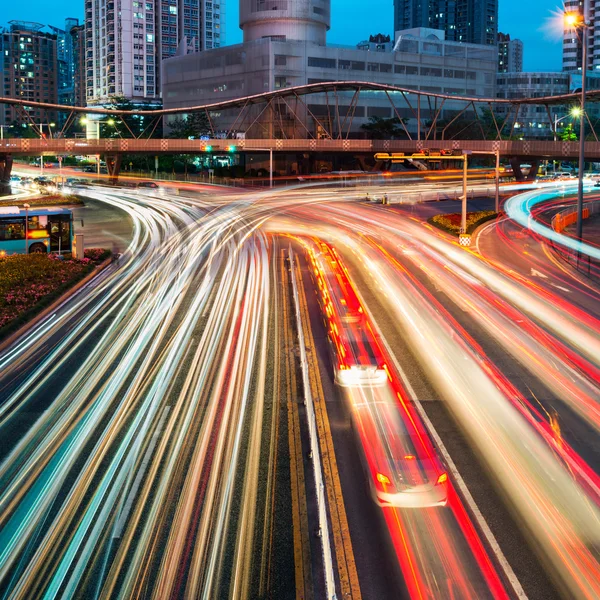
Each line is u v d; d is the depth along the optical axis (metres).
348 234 57.72
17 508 13.50
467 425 17.47
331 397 19.28
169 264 43.12
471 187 108.38
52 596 10.83
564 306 31.33
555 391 20.06
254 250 48.53
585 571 11.36
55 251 44.75
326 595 10.80
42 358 23.45
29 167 178.38
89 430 17.20
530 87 188.62
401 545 12.10
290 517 13.01
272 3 153.00
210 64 153.62
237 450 15.92
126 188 112.00
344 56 145.25
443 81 159.38
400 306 31.00
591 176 130.38
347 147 107.75
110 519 13.02
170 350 24.11
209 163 151.75
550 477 14.62
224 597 10.75
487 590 10.88
